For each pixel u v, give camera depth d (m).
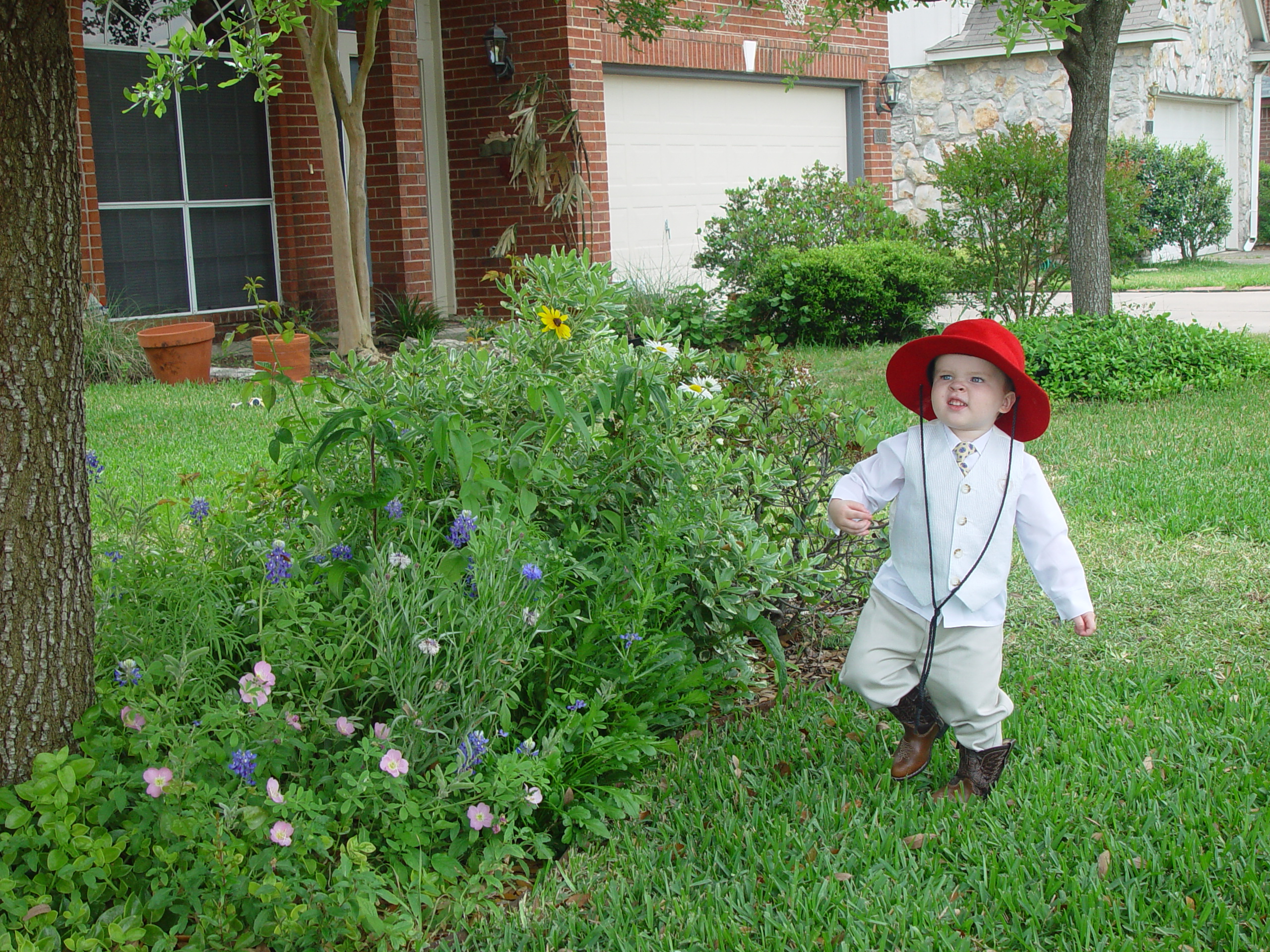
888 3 8.01
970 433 2.94
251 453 6.52
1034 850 2.70
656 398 3.49
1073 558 2.90
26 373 2.50
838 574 3.89
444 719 2.80
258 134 12.33
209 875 2.38
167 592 2.98
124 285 11.34
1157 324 9.09
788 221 13.39
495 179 13.22
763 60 15.27
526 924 2.56
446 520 3.44
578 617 3.22
